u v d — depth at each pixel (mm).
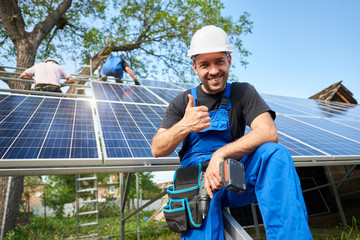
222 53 1408
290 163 1107
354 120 6582
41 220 14273
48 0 13953
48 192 18484
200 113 1306
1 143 2277
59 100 4281
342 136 4535
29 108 3564
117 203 17812
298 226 1006
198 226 1278
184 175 1404
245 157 1322
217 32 1438
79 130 2953
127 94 5566
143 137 2980
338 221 8320
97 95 4941
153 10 16250
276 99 8047
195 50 1418
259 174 1146
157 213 12648
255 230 7621
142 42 16156
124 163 2279
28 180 19234
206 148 1480
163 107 4699
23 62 9469
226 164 1124
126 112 3979
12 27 9594
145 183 18312
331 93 16094
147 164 2377
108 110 3947
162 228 9391
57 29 13938
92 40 14633
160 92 6320
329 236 6441
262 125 1281
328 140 4109
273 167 1105
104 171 2223
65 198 18469
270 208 1079
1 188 7508
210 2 15750
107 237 8617
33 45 9922
